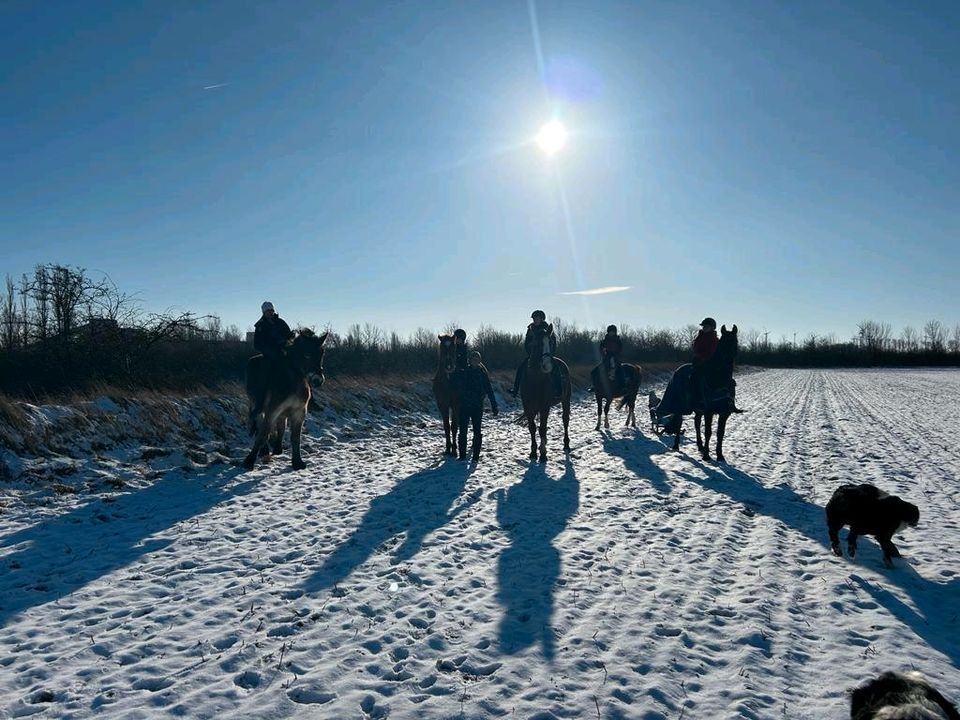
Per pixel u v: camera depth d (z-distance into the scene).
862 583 6.05
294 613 5.38
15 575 6.15
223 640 4.83
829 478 11.23
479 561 6.73
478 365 12.88
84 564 6.48
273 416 11.02
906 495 9.83
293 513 8.57
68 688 4.10
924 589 5.93
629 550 7.04
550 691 4.13
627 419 19.92
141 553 6.84
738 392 38.22
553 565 6.55
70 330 16.61
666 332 76.81
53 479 9.70
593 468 11.97
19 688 4.11
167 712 3.84
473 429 12.71
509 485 10.41
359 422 17.66
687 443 15.62
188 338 19.25
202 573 6.29
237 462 11.73
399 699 4.04
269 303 11.34
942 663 4.49
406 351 31.42
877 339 119.75
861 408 26.36
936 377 62.72
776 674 4.38
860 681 4.25
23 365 15.39
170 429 12.96
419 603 5.61
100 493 9.39
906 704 2.95
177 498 9.27
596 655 4.64
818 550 7.07
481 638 4.91
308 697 4.07
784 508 9.02
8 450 9.92
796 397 33.44
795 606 5.54
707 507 8.99
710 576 6.25
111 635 4.88
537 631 5.03
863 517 6.54
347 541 7.37
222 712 3.86
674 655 4.63
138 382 15.92
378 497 9.53
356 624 5.17
